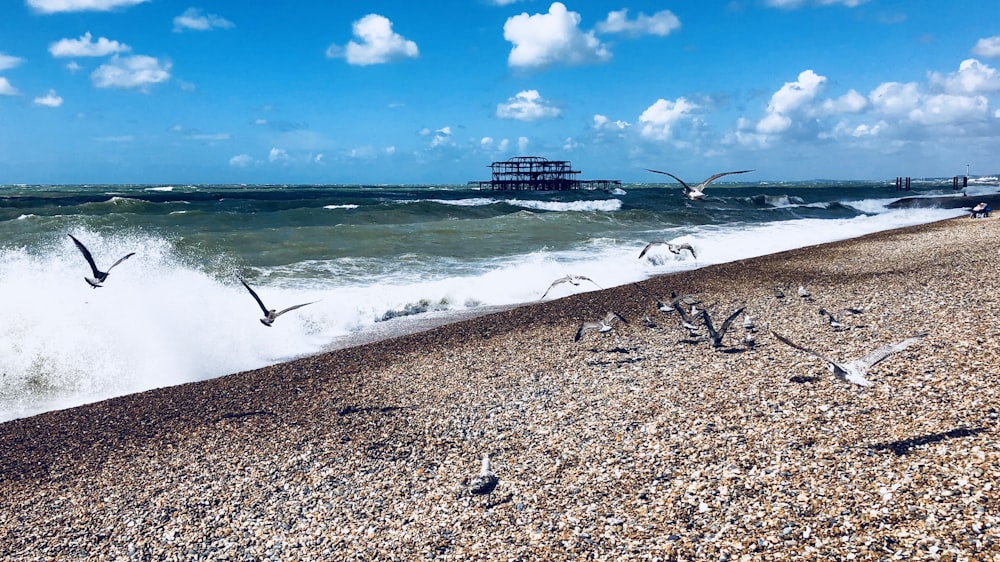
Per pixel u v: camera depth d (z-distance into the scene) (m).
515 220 48.62
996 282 20.00
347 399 13.91
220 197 92.38
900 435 9.23
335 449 11.37
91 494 10.27
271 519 9.19
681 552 7.39
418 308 23.23
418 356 16.91
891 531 7.05
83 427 13.02
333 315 21.08
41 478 10.91
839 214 67.44
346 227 41.88
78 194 96.94
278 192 129.75
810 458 9.00
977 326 14.43
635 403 12.10
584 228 45.59
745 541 7.39
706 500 8.38
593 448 10.38
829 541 7.10
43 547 8.84
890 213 64.19
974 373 11.20
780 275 26.19
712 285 24.81
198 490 10.18
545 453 10.44
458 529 8.52
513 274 27.28
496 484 9.57
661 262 32.91
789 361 13.52
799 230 47.03
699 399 11.88
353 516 9.09
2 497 10.30
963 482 7.70
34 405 14.59
